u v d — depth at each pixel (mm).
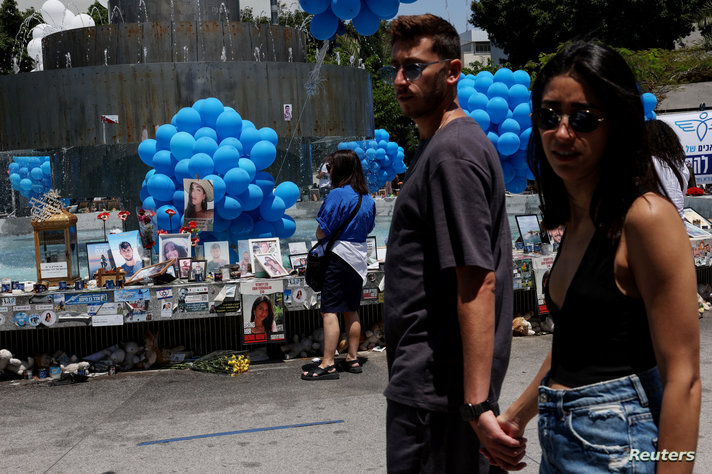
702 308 7742
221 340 6555
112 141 12453
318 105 13359
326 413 4938
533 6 34594
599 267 1733
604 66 1746
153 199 8203
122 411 5137
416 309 2293
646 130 1755
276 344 6668
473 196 2162
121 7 14055
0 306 5980
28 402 5426
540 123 1834
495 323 2275
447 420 2254
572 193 1872
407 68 2352
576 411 1736
